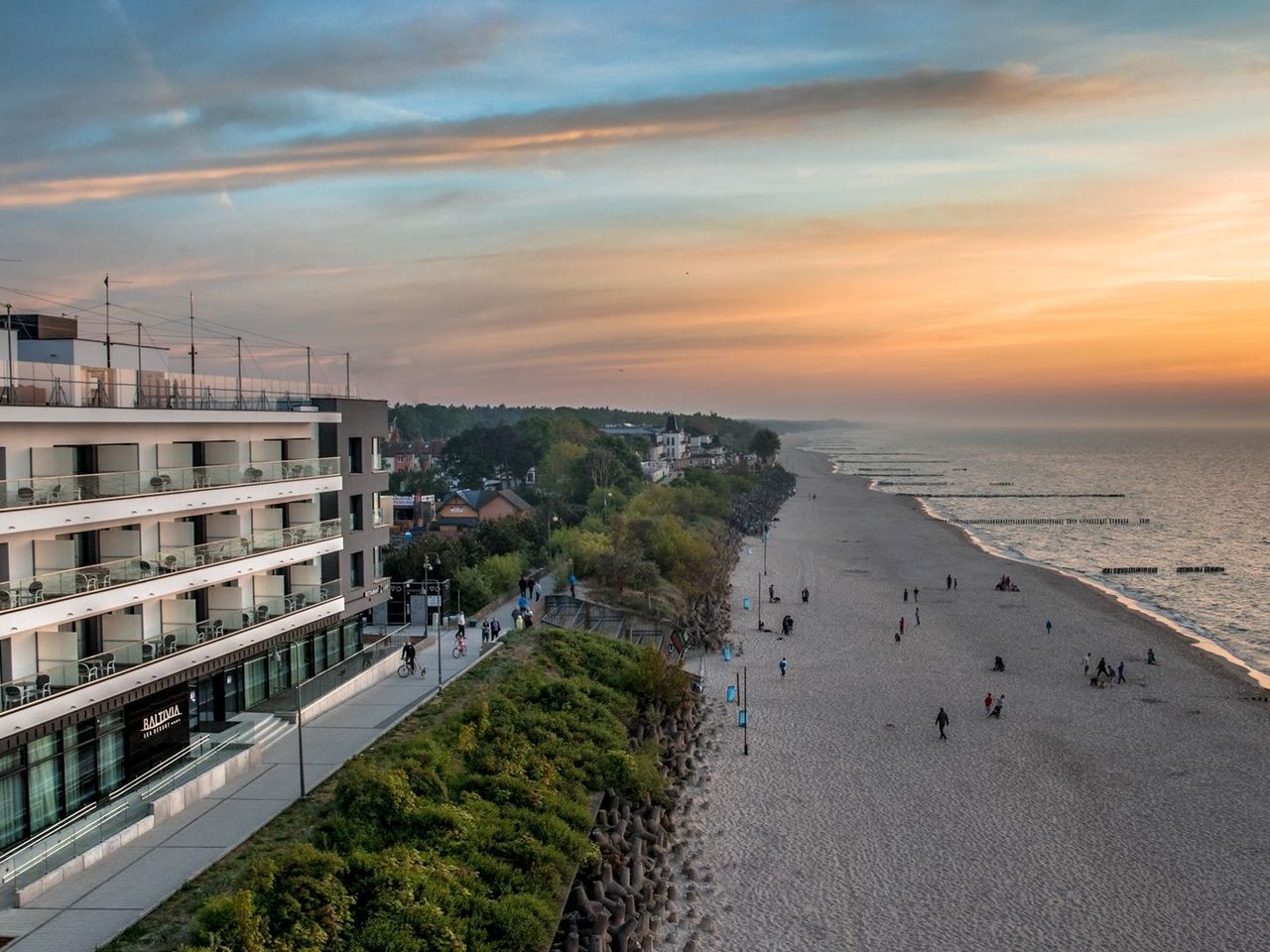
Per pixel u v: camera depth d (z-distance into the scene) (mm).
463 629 65062
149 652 37875
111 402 40188
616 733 50719
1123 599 112688
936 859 42594
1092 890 39938
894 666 76000
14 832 31469
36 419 33156
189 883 28766
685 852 43000
